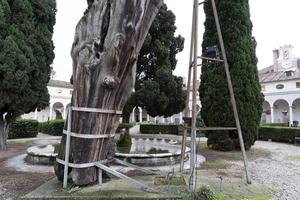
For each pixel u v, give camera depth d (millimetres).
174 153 7285
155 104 14141
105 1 3916
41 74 10609
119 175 4047
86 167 3982
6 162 7547
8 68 9109
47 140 14234
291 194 4582
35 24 10703
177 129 19578
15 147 11289
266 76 32500
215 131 10430
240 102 10195
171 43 15398
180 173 5277
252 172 6395
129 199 3617
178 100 14609
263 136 15656
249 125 10312
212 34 10984
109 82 3791
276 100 29844
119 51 3771
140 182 4117
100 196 3629
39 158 7105
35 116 32812
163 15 14914
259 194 4379
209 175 5773
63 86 35250
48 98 11289
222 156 9000
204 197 3744
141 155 6887
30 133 16484
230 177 5621
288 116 30969
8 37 9305
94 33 3910
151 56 14914
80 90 3969
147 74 15172
